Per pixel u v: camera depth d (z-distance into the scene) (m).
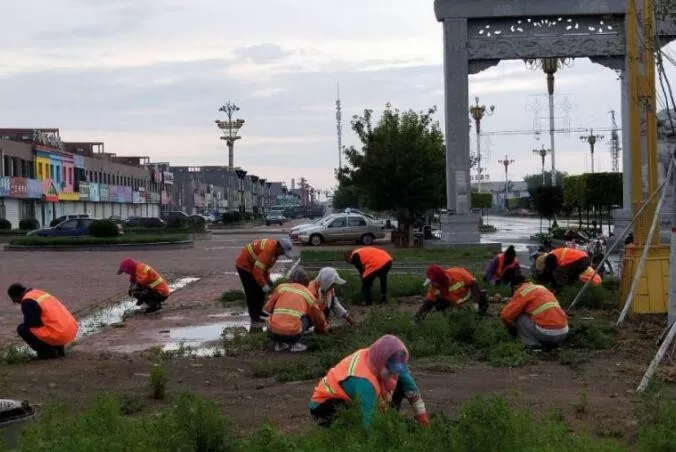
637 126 15.51
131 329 15.35
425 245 36.12
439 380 9.91
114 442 5.52
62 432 5.93
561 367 10.71
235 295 19.39
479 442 5.45
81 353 12.67
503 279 15.07
